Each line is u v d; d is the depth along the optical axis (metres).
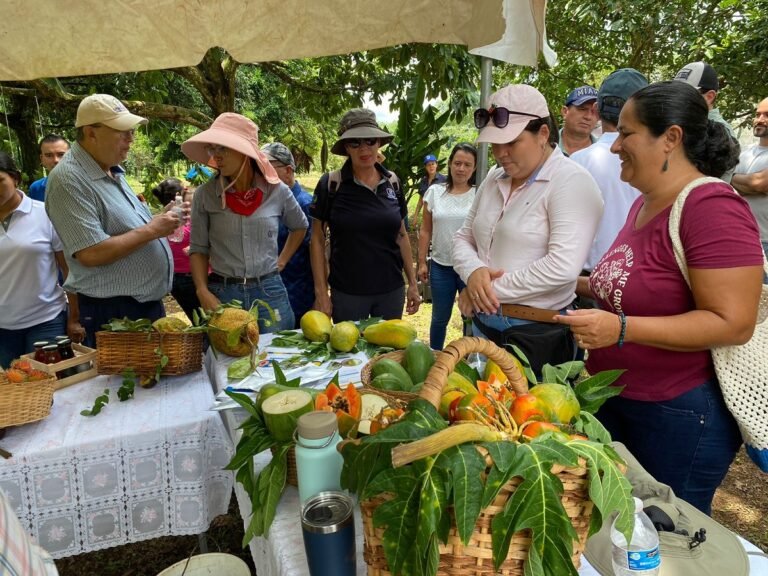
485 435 0.80
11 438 1.56
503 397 1.01
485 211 2.11
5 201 2.70
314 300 3.63
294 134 10.31
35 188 3.82
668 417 1.43
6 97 5.68
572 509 0.79
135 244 2.31
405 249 3.56
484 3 1.95
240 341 2.02
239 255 2.77
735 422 1.41
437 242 4.15
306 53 2.19
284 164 3.48
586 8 6.27
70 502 1.56
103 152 2.32
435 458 0.77
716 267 1.25
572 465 0.75
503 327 1.96
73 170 2.27
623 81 2.51
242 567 1.50
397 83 5.88
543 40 1.90
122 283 2.42
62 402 1.79
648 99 1.35
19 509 1.51
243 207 2.71
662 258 1.38
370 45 2.20
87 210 2.27
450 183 4.20
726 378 1.34
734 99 6.43
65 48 2.04
